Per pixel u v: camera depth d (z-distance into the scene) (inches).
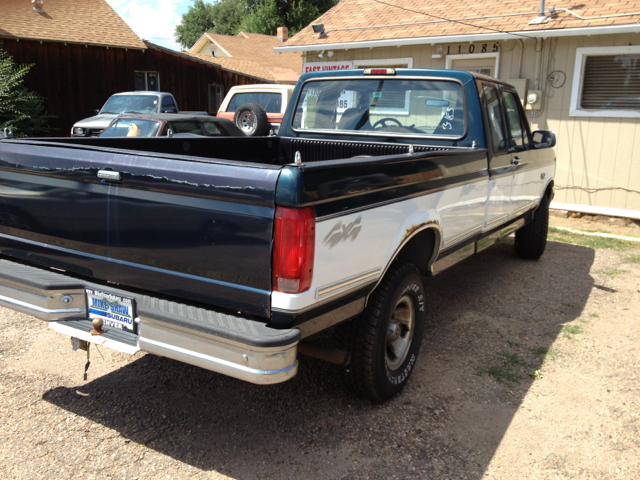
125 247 103.4
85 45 673.0
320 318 97.2
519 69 367.2
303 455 107.0
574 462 107.3
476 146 163.2
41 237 115.0
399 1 483.5
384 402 126.9
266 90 420.8
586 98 350.6
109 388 130.2
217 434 113.3
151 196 98.3
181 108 791.7
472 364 147.6
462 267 240.1
